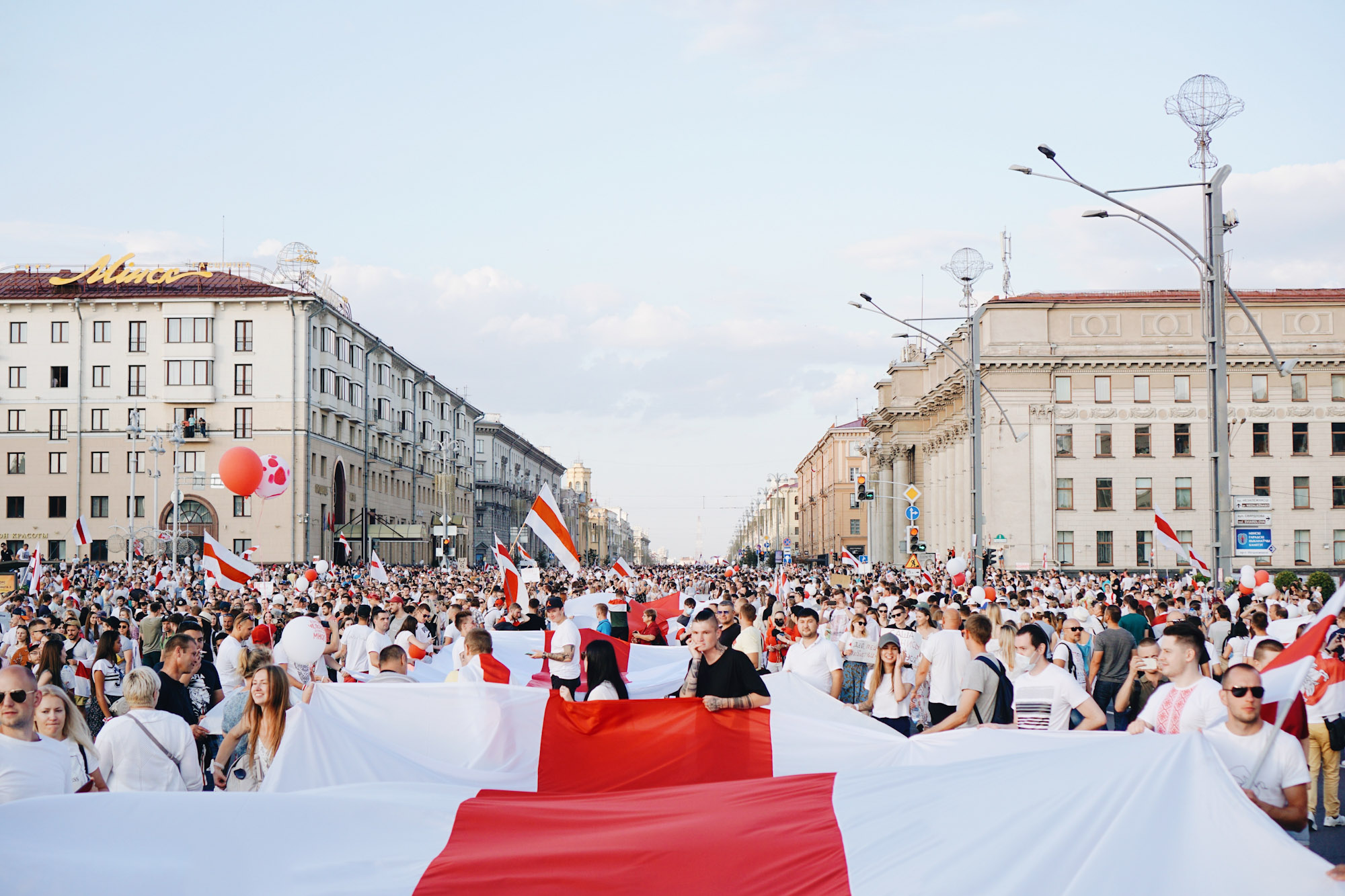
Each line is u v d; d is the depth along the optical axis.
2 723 6.71
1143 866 4.75
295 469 76.75
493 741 9.11
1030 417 67.75
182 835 5.07
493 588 26.91
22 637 15.32
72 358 78.19
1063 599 30.44
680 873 5.09
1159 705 7.42
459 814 5.48
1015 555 66.94
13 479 77.94
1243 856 4.74
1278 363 23.11
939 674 11.79
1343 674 10.80
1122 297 70.00
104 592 31.33
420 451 107.00
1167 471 67.62
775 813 5.23
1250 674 5.98
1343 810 11.81
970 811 5.05
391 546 95.94
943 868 4.85
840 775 5.57
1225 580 21.05
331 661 16.22
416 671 15.79
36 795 6.66
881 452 102.06
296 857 5.12
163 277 79.00
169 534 70.44
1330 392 67.56
